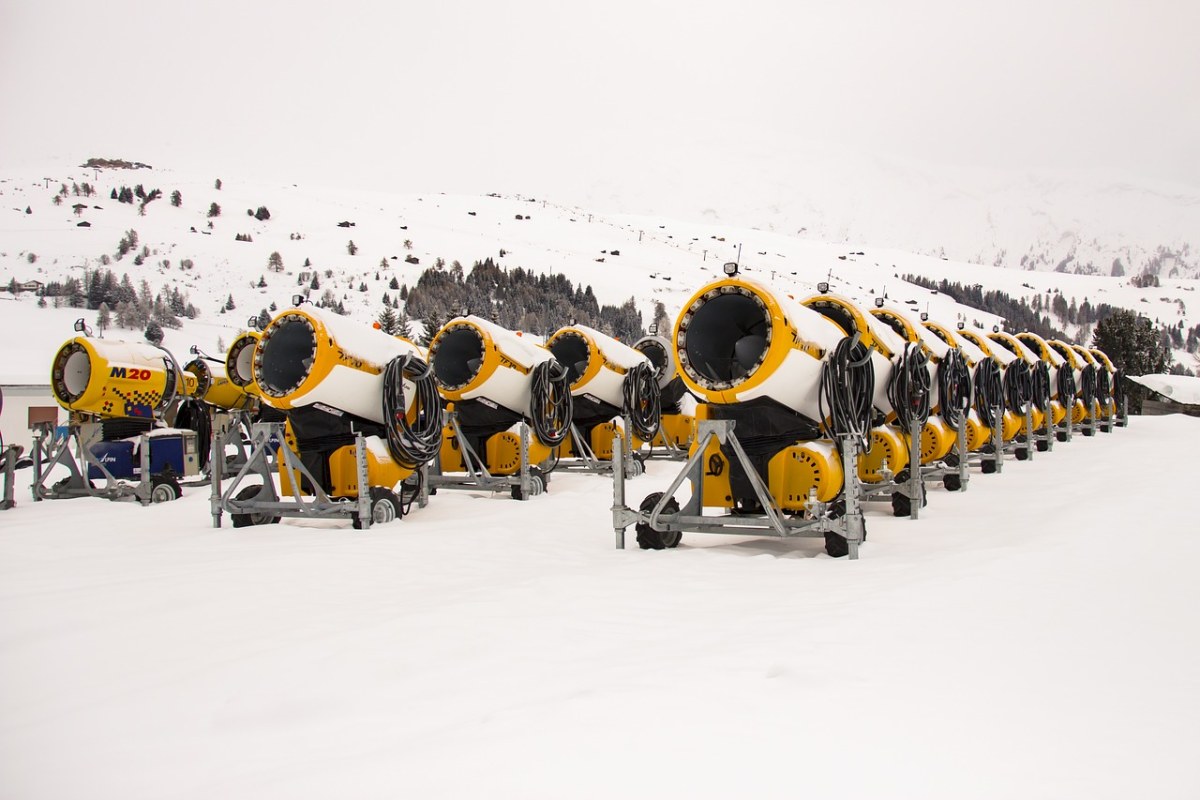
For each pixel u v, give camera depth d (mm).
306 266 112500
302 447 11266
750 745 3633
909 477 12102
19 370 38094
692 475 9203
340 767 3521
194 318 83000
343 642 5309
